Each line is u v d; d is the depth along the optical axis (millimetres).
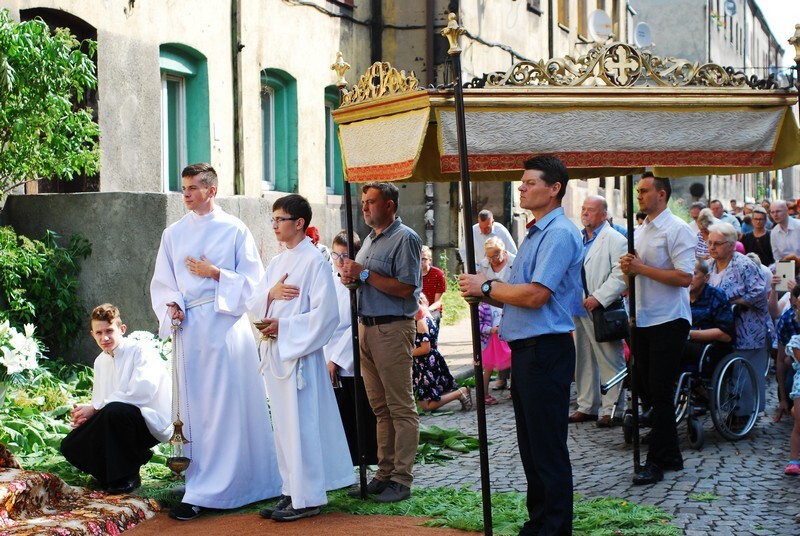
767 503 6055
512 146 5516
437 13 17016
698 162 5852
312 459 5859
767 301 8477
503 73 5512
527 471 5223
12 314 9078
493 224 11898
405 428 6215
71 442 6301
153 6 11609
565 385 5086
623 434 8203
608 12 27328
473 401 10016
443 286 9781
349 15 16156
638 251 6762
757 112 5953
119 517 5711
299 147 14805
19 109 8375
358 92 6102
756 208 13609
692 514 5820
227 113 13172
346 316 6844
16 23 8500
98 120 10742
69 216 9609
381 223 6242
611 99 5664
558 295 5098
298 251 6066
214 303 6207
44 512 5754
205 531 5637
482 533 5492
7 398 7801
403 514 5926
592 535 5363
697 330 8000
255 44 13656
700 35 40031
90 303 9555
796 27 5891
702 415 9031
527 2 20891
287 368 5875
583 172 6758
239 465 6133
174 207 9609
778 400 9805
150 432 6332
